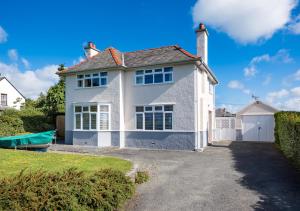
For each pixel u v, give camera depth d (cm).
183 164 1260
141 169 1124
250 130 2483
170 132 1870
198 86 1886
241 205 683
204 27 2105
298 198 727
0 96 4312
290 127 1163
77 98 2209
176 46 2103
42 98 3859
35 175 554
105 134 2041
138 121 2012
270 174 1017
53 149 1814
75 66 2294
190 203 705
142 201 726
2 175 852
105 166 1091
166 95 1909
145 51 2248
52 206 481
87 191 564
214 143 2256
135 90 2034
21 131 2384
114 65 2022
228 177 984
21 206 454
